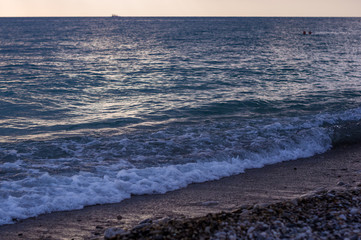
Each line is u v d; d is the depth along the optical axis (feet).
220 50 161.17
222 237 16.06
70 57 135.95
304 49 167.84
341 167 32.32
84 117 49.80
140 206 23.65
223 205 23.50
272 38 252.83
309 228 16.88
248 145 36.65
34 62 117.29
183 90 68.85
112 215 22.22
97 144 37.32
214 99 59.93
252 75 87.86
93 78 83.61
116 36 286.46
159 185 27.09
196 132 41.57
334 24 613.52
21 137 40.45
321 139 39.70
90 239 17.80
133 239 16.07
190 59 125.39
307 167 32.40
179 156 33.68
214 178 29.32
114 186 26.50
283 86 72.74
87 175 28.58
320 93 64.44
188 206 23.50
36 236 19.34
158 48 175.32
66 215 22.26
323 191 23.29
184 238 16.01
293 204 19.97
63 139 38.83
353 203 20.21
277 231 16.58
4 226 20.68
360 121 46.78
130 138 39.40
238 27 467.52
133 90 69.21
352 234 16.20
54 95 64.18
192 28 436.35
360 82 76.89
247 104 55.62
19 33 318.65
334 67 102.78
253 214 18.58
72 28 447.42
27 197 24.11
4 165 30.83
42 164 31.42
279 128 43.16
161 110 53.01
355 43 206.69
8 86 70.74
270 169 31.89
